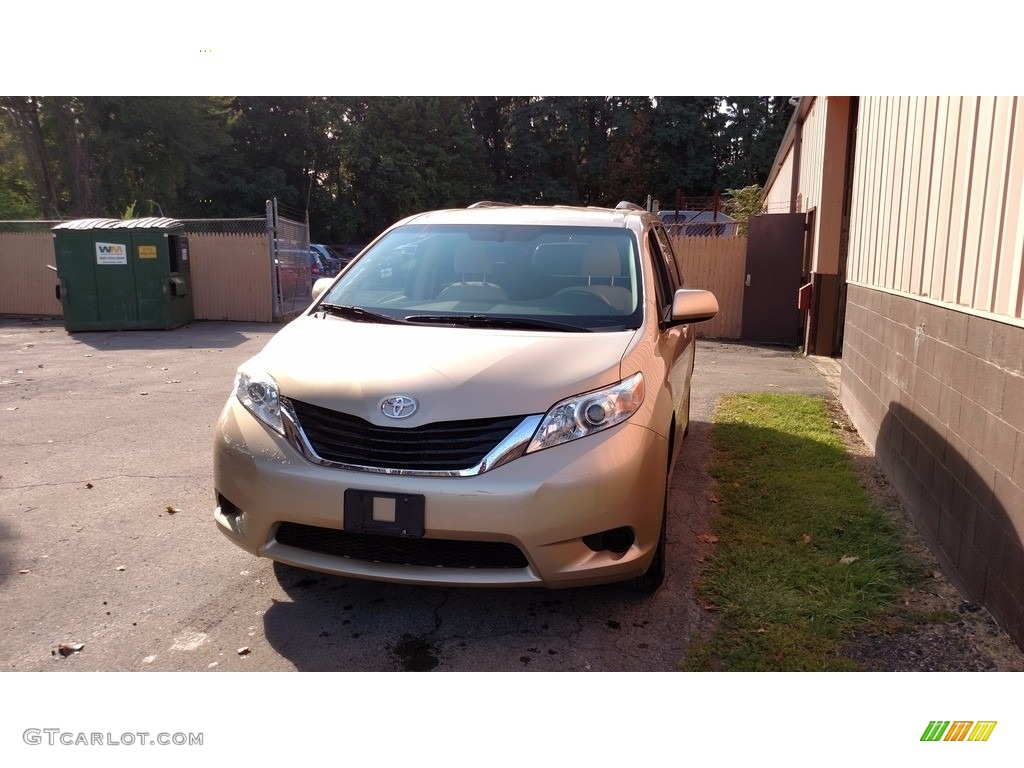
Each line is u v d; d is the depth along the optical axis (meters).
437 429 2.98
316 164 41.56
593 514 2.98
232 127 37.81
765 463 5.54
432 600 3.55
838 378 9.29
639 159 42.31
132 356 10.64
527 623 3.36
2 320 15.45
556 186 44.84
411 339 3.50
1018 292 3.04
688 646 3.18
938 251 4.21
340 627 3.32
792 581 3.69
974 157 3.68
